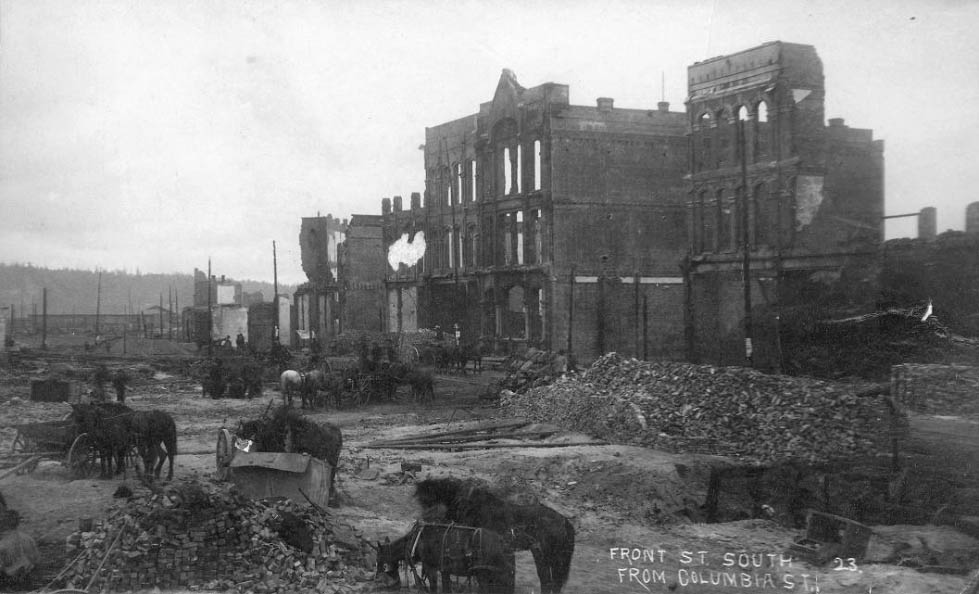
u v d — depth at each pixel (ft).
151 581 34.50
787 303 121.49
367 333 207.72
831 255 118.11
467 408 103.81
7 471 55.88
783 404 71.72
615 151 175.94
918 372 65.82
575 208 173.06
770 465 59.62
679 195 179.63
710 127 151.53
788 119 130.52
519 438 79.15
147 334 321.73
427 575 33.55
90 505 47.09
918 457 55.42
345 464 62.34
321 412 103.50
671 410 76.33
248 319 280.51
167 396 123.03
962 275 98.22
